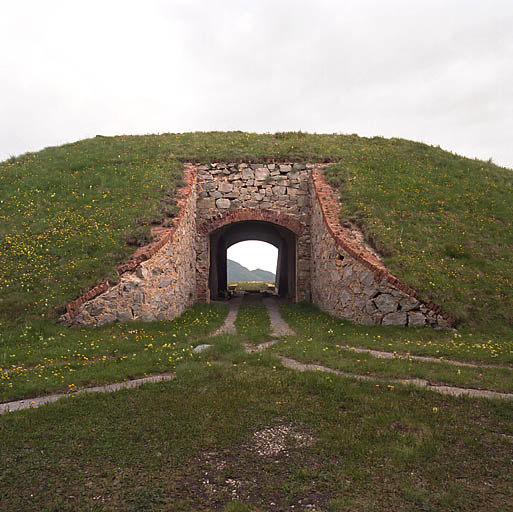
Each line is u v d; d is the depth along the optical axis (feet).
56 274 38.83
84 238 43.73
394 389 21.58
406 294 38.50
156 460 14.44
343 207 53.83
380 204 53.36
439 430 16.74
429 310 37.99
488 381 23.02
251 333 38.14
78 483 13.06
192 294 59.26
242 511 11.49
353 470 13.75
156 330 36.35
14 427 17.03
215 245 76.48
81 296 36.29
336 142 76.79
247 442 15.96
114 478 13.37
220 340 32.89
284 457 14.79
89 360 27.45
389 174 62.28
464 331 36.24
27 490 12.65
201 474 13.64
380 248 44.52
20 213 49.32
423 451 14.94
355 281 42.96
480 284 40.55
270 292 97.81
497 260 44.32
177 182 58.70
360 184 58.34
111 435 16.34
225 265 94.22
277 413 18.58
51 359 27.27
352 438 15.98
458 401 19.95
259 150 69.56
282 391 21.27
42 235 44.65
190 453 14.98
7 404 20.11
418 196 55.88
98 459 14.57
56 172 60.49
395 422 17.74
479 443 15.67
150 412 18.57
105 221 47.11
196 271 63.05
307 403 19.81
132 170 60.95
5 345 30.37
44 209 50.16
